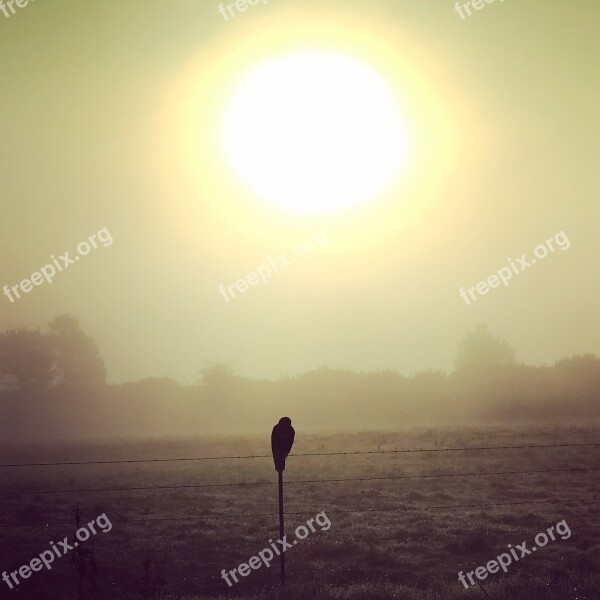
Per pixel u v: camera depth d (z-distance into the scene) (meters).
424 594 16.64
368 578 18.78
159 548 23.16
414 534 24.16
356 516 28.06
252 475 45.38
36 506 32.50
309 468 48.94
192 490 38.06
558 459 48.03
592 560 19.55
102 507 32.03
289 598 16.05
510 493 33.62
